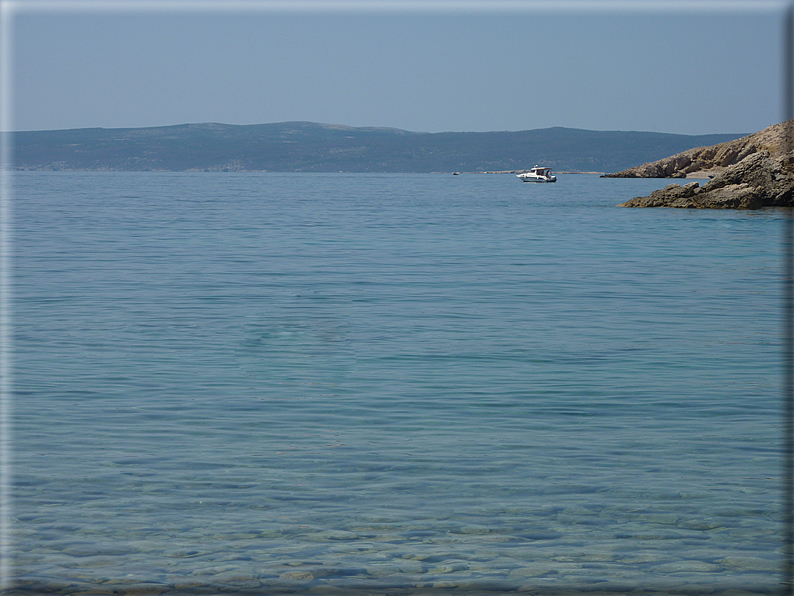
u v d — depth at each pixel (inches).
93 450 613.0
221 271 1690.5
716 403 746.2
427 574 437.7
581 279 1595.7
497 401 751.1
